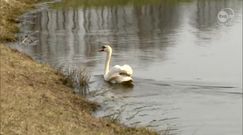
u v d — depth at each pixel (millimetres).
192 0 44062
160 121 14508
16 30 29266
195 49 24141
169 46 24781
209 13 36594
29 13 36312
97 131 13031
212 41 26234
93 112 15180
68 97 16031
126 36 27656
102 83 18250
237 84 17781
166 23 32375
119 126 13914
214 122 14336
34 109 13656
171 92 16938
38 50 23844
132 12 37688
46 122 12828
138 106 15742
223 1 43375
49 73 18469
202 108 15414
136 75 19031
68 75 18141
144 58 21938
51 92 16109
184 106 15602
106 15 36156
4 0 37156
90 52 23344
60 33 28875
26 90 15508
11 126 11867
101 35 28047
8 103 13562
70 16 35469
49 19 34000
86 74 18297
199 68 20297
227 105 15625
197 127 14062
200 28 30344
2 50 20359
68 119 13609
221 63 21234
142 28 30438
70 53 23109
